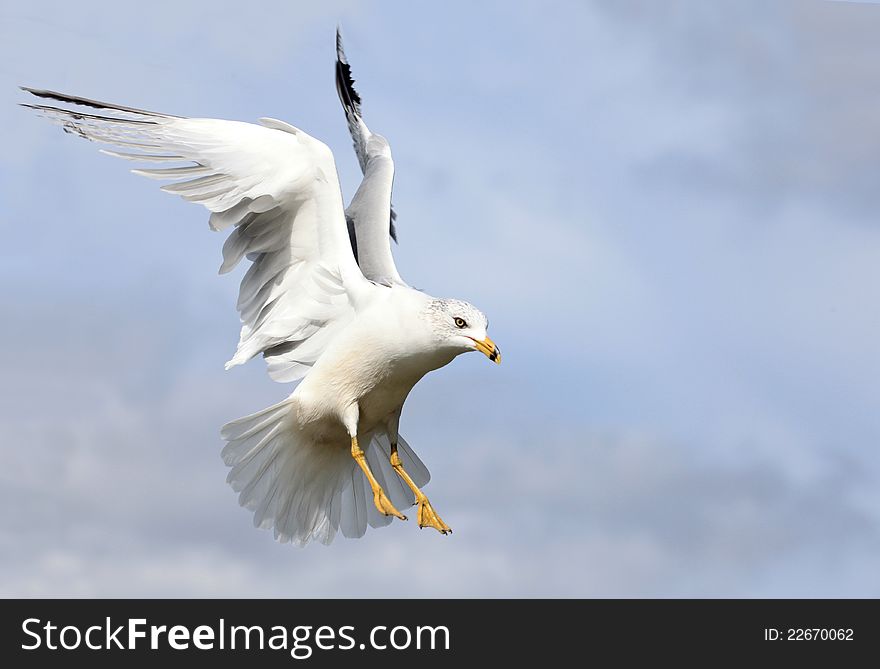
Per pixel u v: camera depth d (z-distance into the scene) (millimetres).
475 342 9898
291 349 11117
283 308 11109
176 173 10828
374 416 10828
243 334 11258
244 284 11242
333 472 11281
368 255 11836
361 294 10539
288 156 10672
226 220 10969
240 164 10680
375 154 14164
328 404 10594
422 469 11617
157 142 10906
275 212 10859
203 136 10852
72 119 11008
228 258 11156
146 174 10828
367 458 11438
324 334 10977
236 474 10961
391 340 10219
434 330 10016
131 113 11055
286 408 10742
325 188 10688
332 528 11383
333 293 10883
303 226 10875
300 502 11242
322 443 10992
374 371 10406
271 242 11016
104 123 11008
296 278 11047
